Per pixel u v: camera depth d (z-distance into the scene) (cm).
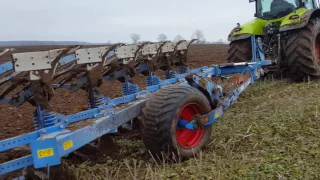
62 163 320
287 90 593
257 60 606
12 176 275
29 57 279
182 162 335
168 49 518
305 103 486
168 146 323
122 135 418
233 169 298
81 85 348
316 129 383
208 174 294
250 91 616
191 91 346
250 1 774
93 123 308
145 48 457
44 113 297
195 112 362
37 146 263
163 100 327
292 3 721
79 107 602
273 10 725
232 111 500
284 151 330
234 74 523
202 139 360
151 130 323
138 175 309
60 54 295
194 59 1335
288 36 665
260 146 351
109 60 394
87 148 363
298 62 654
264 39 710
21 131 484
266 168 294
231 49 740
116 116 337
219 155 342
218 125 433
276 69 680
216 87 409
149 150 334
